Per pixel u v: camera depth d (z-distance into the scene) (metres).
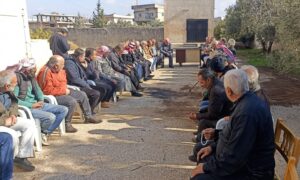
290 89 8.85
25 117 4.21
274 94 8.22
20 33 8.66
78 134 5.18
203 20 25.33
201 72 3.90
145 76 10.69
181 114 6.42
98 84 6.75
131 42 10.73
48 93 5.24
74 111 5.45
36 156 4.29
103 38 29.42
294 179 1.87
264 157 2.39
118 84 7.60
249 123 2.31
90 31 29.20
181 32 25.62
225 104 3.76
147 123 5.79
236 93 2.45
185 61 14.70
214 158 2.54
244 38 24.86
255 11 17.53
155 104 7.34
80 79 6.20
